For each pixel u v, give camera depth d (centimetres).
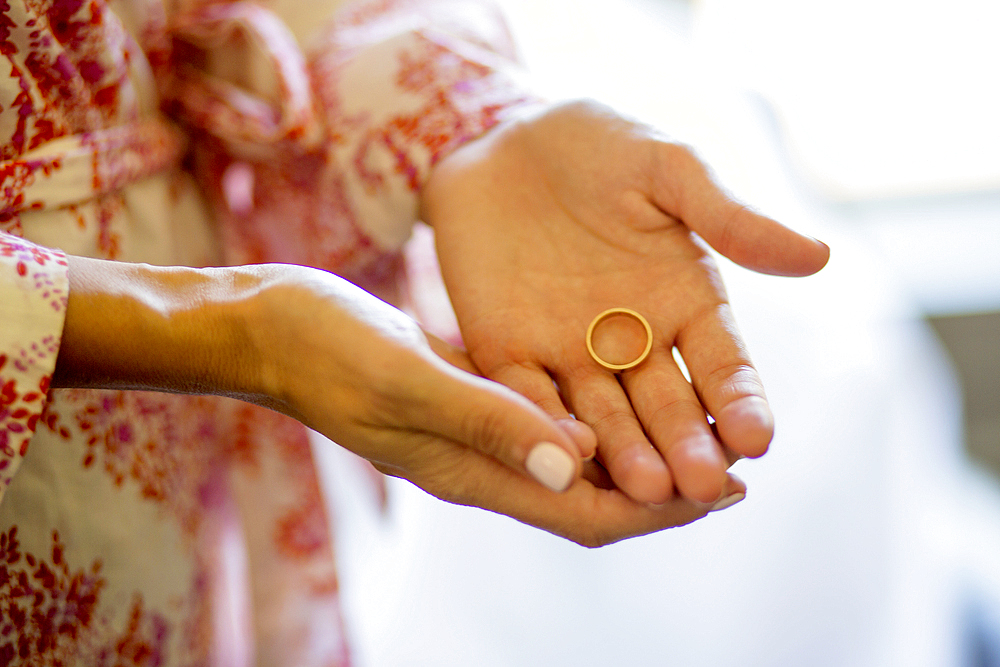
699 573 60
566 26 110
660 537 61
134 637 49
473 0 62
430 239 62
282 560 57
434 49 55
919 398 75
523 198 49
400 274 60
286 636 57
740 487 41
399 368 38
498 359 46
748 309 72
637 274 47
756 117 115
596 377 45
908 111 122
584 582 59
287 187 57
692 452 40
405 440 40
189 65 57
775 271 44
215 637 56
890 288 87
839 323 72
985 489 108
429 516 62
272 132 54
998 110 119
